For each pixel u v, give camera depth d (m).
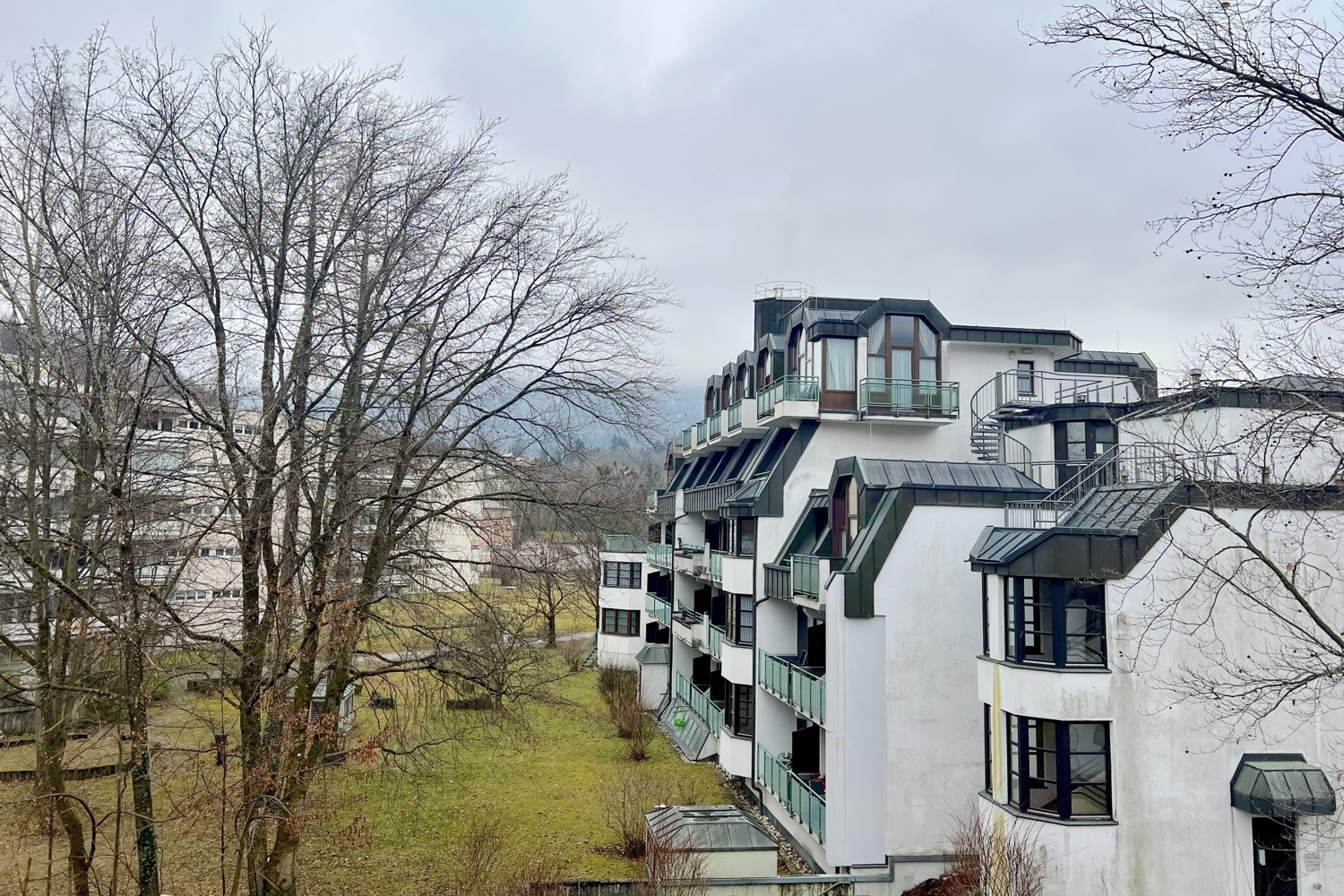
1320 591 13.38
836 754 15.95
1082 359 26.62
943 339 22.70
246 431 14.19
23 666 18.95
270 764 12.30
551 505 15.32
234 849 15.18
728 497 24.86
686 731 28.86
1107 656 13.28
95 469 13.45
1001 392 24.25
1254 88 8.21
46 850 17.41
